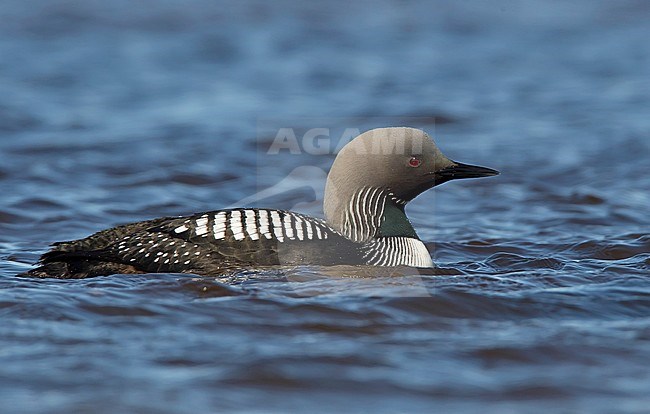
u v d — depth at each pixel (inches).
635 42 1076.5
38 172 634.8
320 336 336.5
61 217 539.2
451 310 361.1
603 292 383.9
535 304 367.9
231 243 387.5
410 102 851.4
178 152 694.5
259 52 1035.9
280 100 855.1
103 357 318.0
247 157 685.9
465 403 291.4
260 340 331.9
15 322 344.5
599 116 804.6
